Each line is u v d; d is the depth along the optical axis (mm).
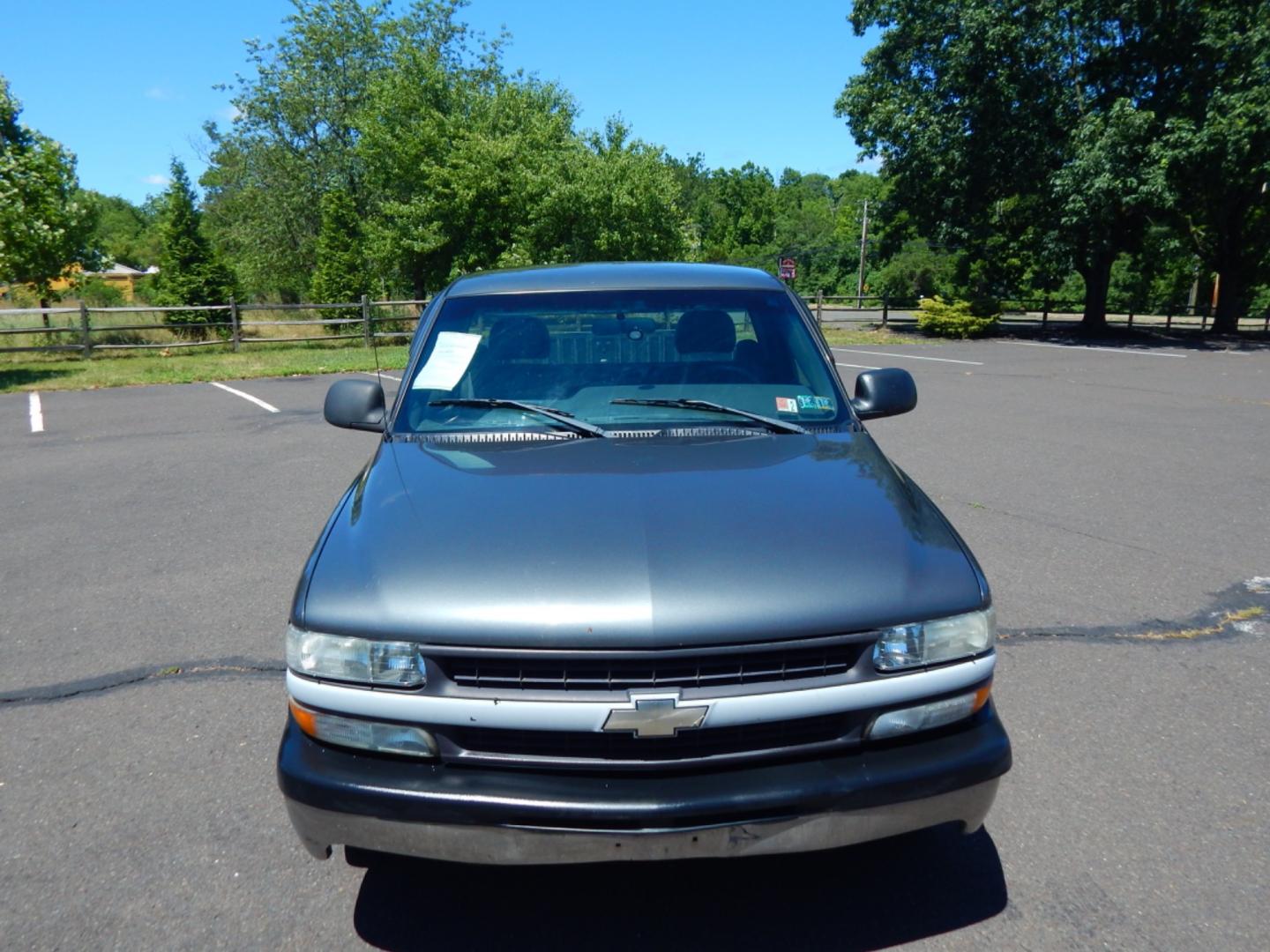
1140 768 3326
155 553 5918
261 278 40531
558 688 2236
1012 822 3014
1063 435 9656
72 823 3076
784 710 2240
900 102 26266
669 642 2203
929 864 2816
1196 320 37562
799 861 2842
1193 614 4738
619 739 2250
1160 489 7277
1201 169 22984
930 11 25297
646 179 26469
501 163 26438
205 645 4496
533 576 2342
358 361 17984
